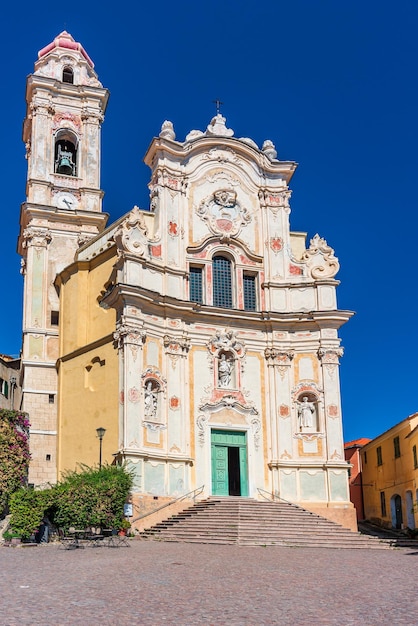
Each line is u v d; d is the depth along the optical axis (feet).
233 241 142.20
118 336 124.36
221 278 141.49
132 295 124.26
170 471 124.06
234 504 119.24
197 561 74.23
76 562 70.90
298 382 138.00
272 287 142.31
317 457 134.00
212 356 134.92
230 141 146.20
